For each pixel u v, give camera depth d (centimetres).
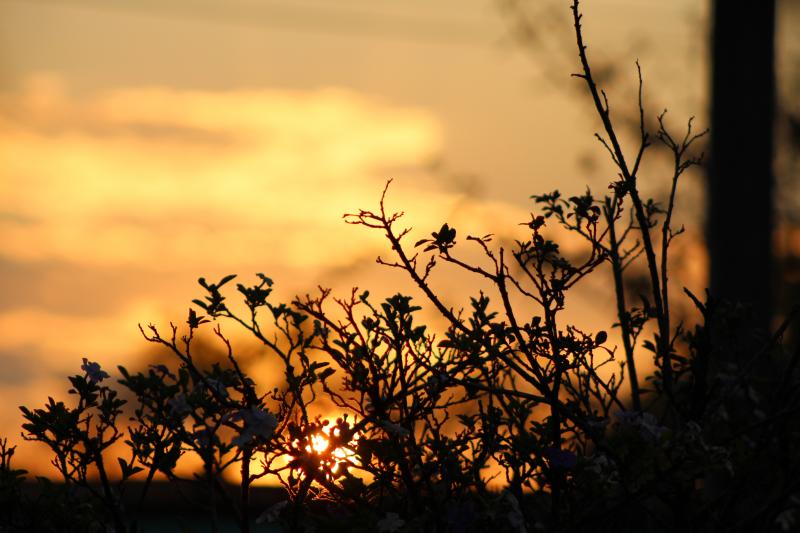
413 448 788
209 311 779
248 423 742
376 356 799
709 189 2147
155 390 779
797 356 929
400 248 797
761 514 887
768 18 2130
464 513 754
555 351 796
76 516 786
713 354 1005
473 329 828
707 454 755
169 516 1325
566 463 775
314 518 736
